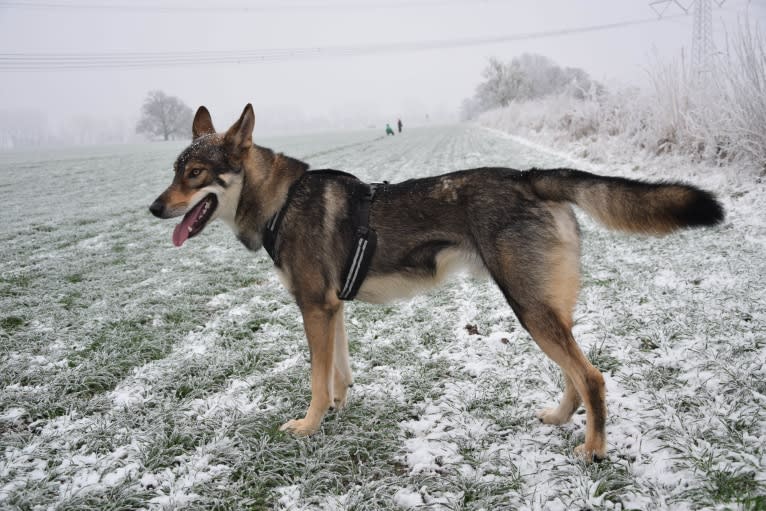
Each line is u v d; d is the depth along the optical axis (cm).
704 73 934
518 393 307
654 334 348
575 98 1936
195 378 336
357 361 362
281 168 303
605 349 339
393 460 255
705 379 288
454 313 434
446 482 233
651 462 233
